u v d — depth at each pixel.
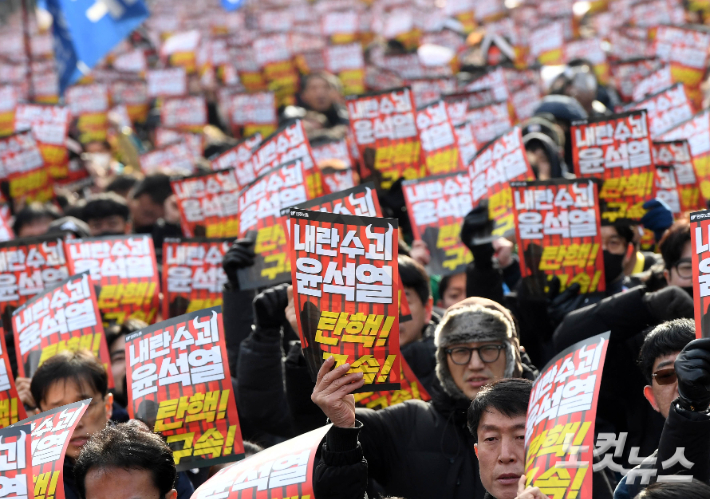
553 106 17.12
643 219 11.79
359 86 29.23
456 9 36.47
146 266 13.14
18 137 18.02
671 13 31.14
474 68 26.77
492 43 28.88
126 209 16.75
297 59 32.72
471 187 12.63
